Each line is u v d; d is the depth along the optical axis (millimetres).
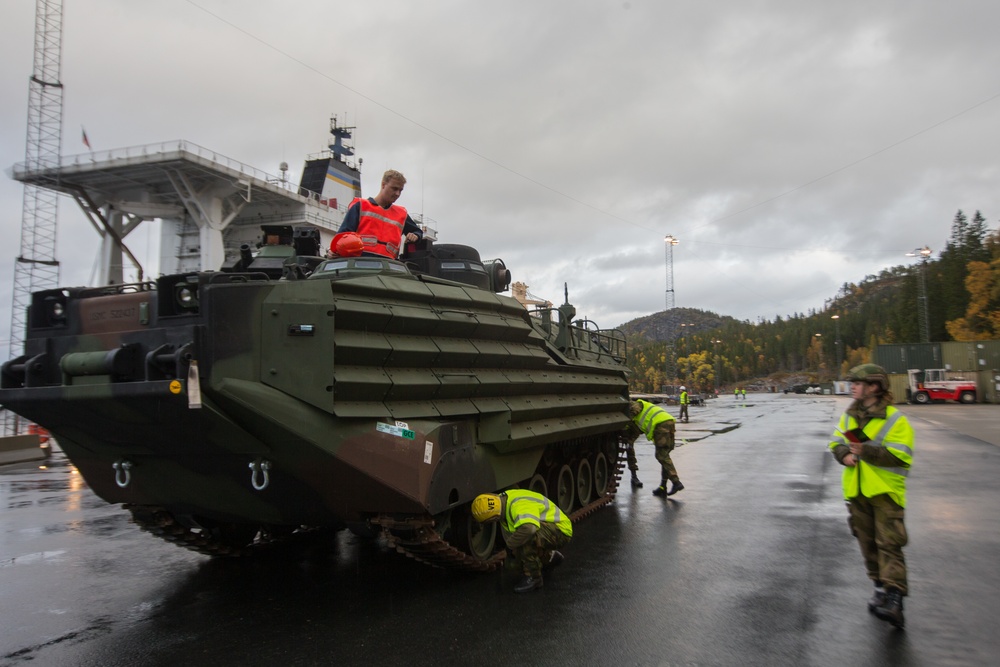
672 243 62656
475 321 6473
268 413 4664
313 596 5941
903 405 45188
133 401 4684
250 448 4984
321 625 5176
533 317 9438
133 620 5379
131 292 5090
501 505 6047
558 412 8352
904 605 5402
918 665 4266
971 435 21031
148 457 5441
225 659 4551
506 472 6996
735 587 5969
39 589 6273
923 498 10172
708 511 9602
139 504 6254
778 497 10625
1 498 12211
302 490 5348
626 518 9211
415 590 6070
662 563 6816
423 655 4539
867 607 5383
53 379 5309
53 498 12188
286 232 7145
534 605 5555
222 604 5758
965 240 87625
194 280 4848
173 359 4598
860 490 5262
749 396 95250
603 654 4504
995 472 12891
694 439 21609
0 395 5160
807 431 24547
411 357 5578
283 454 4961
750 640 4715
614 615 5273
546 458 8312
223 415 4707
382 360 5312
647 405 11336
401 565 7020
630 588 5980
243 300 4805
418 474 5160
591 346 10742
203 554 7141
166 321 4848
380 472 4992
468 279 8039
